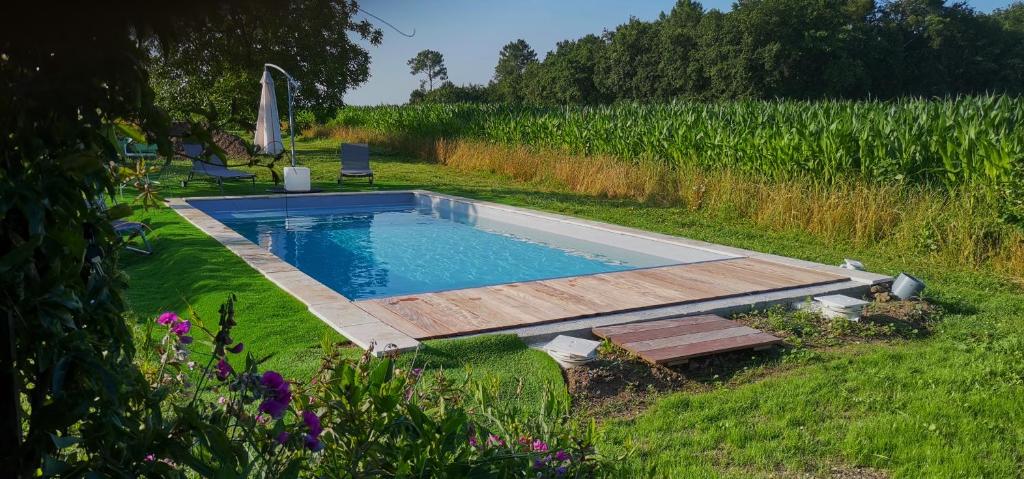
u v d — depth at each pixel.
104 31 1.26
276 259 7.63
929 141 10.55
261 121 14.80
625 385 4.78
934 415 4.25
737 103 17.03
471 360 4.94
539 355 5.09
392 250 10.70
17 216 1.37
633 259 9.95
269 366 4.54
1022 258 8.25
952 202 9.48
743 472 3.60
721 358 5.26
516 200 14.01
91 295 1.52
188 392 2.37
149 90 1.47
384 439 2.04
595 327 5.65
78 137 1.42
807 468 3.67
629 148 16.17
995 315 6.54
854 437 3.95
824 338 5.79
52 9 1.16
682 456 3.75
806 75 50.34
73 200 1.42
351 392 1.99
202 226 9.72
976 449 3.82
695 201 12.63
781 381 4.80
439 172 19.44
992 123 10.46
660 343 5.25
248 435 1.86
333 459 1.99
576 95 64.94
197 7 1.23
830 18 49.34
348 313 5.67
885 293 6.93
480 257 10.20
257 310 5.82
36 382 1.48
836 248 9.70
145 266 7.70
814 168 11.70
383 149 26.55
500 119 22.55
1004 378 4.81
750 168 12.91
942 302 6.85
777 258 8.42
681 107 18.25
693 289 6.85
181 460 1.66
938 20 53.72
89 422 1.56
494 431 2.87
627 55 59.84
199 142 1.60
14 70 1.31
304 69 24.97
